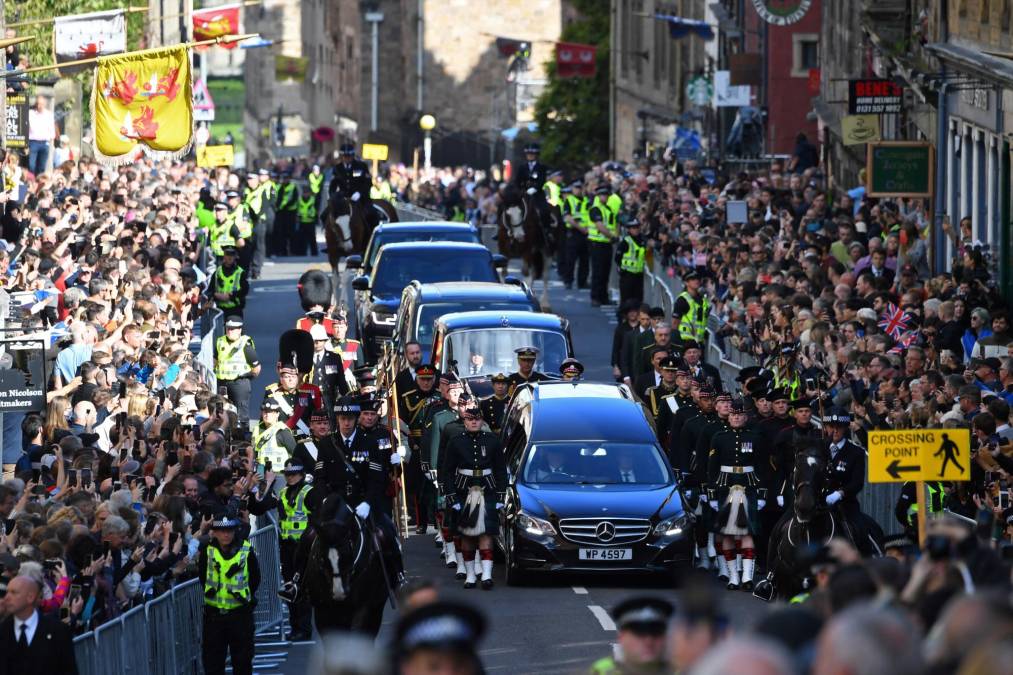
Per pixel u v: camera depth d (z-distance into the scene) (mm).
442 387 87938
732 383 116375
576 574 81125
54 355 87625
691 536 77625
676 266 149125
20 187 126938
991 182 122875
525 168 160375
